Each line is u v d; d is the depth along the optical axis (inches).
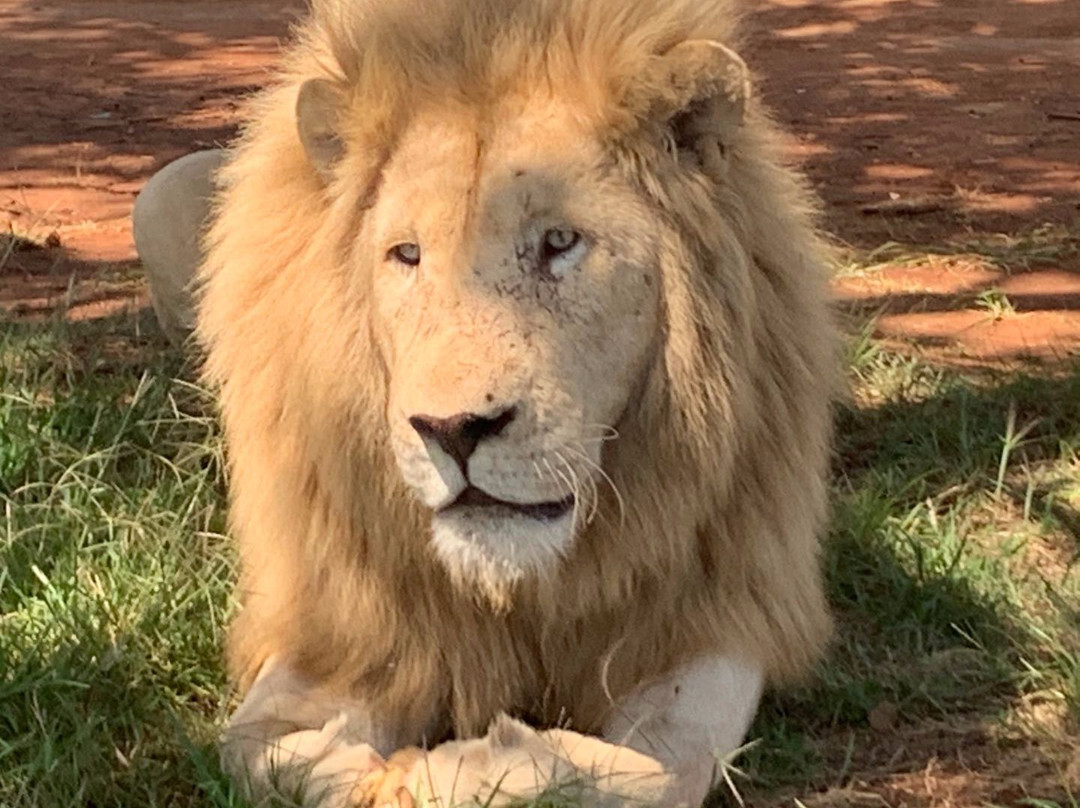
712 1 149.7
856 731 159.0
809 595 162.9
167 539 180.4
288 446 152.7
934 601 176.7
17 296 276.2
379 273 139.2
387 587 150.3
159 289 230.5
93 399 216.4
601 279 135.4
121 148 403.5
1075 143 403.5
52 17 624.4
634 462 143.0
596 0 140.6
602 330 135.7
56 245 308.8
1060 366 243.8
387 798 133.1
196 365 225.3
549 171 135.1
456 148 137.3
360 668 153.8
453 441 128.7
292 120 154.9
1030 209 341.7
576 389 133.6
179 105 458.0
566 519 135.3
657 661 152.0
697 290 140.5
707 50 137.1
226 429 177.8
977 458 213.6
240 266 156.9
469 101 138.4
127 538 183.6
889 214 338.6
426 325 133.5
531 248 134.5
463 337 131.1
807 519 159.9
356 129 142.1
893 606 178.7
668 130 139.7
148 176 372.8
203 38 575.2
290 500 154.0
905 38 560.1
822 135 415.5
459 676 152.7
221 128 426.6
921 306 275.9
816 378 157.1
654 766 136.6
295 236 151.3
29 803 139.3
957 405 227.9
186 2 654.5
